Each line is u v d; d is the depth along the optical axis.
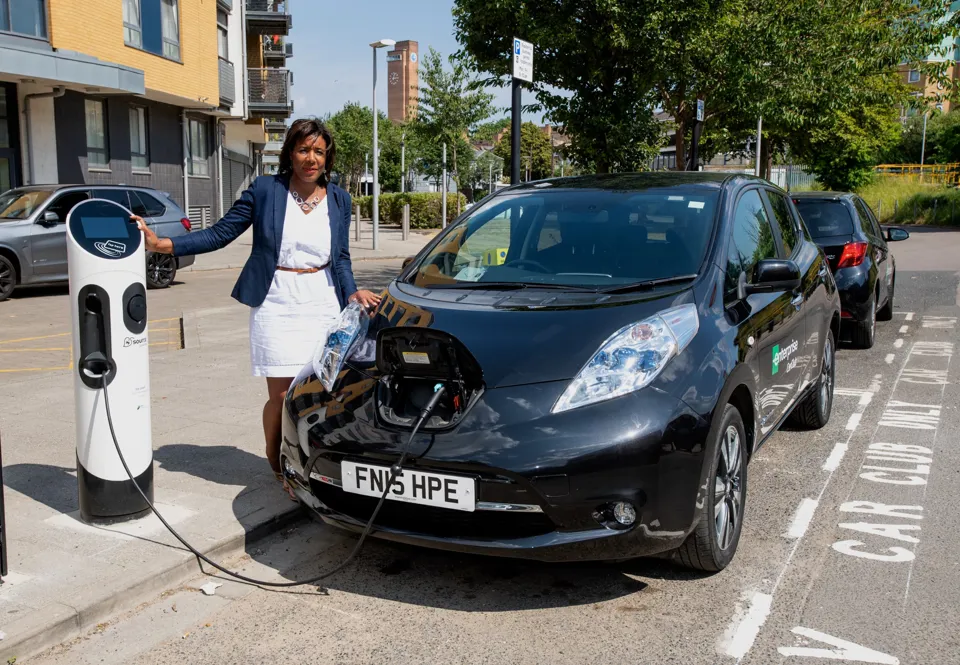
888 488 4.69
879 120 29.55
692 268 3.92
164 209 14.64
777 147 28.48
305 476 3.53
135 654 3.02
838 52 12.74
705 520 3.35
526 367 3.29
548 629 3.17
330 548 3.96
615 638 3.09
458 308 3.74
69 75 17.52
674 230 4.19
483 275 4.19
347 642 3.10
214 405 6.28
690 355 3.38
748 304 4.05
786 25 12.23
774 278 4.03
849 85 12.95
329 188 4.11
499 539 3.17
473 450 3.12
